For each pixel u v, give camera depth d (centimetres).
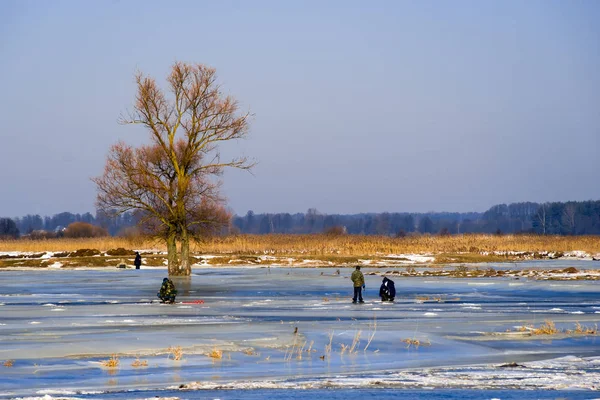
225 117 17300
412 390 4575
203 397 4362
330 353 6016
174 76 17112
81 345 6122
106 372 5169
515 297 11394
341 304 10275
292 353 5969
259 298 11312
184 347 6100
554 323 7844
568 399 4284
